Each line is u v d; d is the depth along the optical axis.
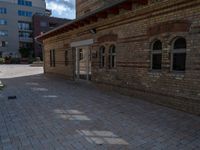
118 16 8.03
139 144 3.72
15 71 22.19
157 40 6.51
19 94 8.46
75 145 3.70
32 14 54.84
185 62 5.58
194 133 4.20
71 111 5.87
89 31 10.29
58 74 14.84
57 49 14.70
